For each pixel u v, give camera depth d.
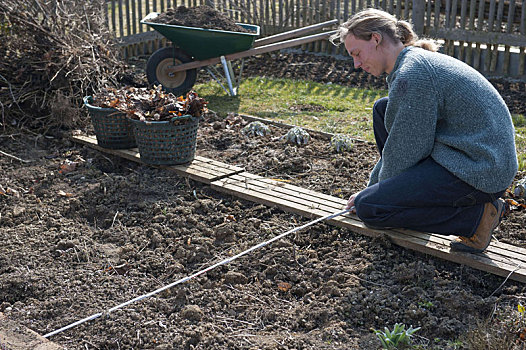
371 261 3.69
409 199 3.36
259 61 9.93
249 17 10.74
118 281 3.58
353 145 5.61
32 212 4.46
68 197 4.70
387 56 3.33
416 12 9.36
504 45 8.77
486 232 3.45
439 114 3.21
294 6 11.01
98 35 7.14
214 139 5.95
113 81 6.88
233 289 3.50
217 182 4.78
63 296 3.42
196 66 7.73
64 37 6.61
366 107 7.30
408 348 2.89
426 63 3.15
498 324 3.01
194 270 3.71
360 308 3.25
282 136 5.87
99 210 4.46
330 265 3.67
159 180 4.93
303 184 4.89
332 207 4.29
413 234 3.79
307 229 4.08
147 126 4.87
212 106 7.39
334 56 10.05
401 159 3.31
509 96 7.89
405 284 3.45
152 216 4.36
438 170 3.30
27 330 3.04
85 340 3.05
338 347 2.94
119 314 3.24
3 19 6.46
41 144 5.88
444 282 3.40
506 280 3.37
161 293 3.45
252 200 4.53
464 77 3.15
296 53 10.34
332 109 7.25
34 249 3.96
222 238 4.07
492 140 3.13
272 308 3.33
